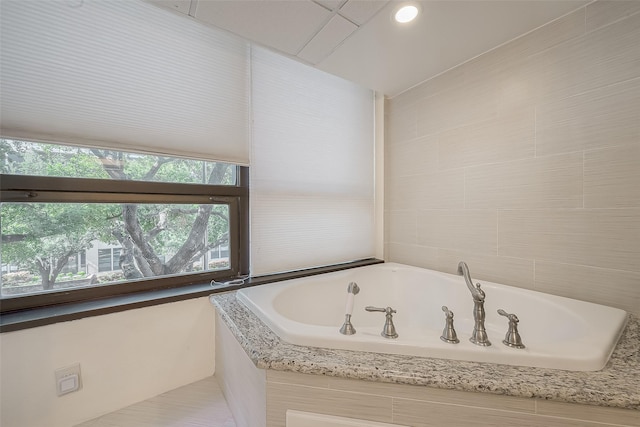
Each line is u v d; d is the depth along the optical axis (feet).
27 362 2.99
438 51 4.55
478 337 2.58
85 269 3.62
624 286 3.36
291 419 2.42
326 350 2.61
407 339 2.64
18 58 2.97
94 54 3.40
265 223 5.03
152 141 3.84
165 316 3.89
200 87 4.24
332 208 5.96
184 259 4.41
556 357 2.25
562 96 3.79
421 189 5.80
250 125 4.77
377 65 5.00
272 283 4.62
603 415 1.94
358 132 6.37
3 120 2.91
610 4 3.37
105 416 3.44
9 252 3.15
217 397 3.86
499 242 4.53
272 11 3.50
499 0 3.42
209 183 4.58
